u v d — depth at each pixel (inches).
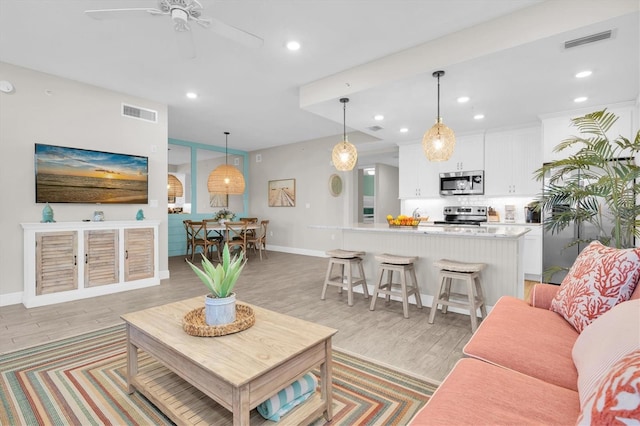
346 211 283.1
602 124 114.6
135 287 168.4
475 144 220.4
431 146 130.2
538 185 197.6
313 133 271.7
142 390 73.0
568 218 122.4
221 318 67.8
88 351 97.6
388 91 144.4
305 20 108.8
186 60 137.7
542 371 51.0
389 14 105.7
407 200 265.3
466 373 49.1
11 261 141.3
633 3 88.6
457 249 137.6
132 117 177.6
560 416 38.9
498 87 140.7
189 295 157.8
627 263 61.6
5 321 122.0
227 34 92.3
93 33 116.6
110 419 67.3
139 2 100.3
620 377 25.7
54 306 139.6
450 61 118.2
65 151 152.9
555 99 155.8
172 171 465.4
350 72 146.1
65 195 153.0
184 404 67.1
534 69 122.8
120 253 163.0
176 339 63.3
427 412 40.2
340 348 100.4
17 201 142.3
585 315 63.8
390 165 406.3
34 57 134.4
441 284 121.0
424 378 83.0
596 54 111.0
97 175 162.7
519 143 204.7
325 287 153.3
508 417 38.6
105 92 167.6
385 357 94.5
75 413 69.1
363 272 155.4
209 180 276.1
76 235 149.0
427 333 112.5
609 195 114.5
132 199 175.0
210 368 52.7
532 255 193.8
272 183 335.3
